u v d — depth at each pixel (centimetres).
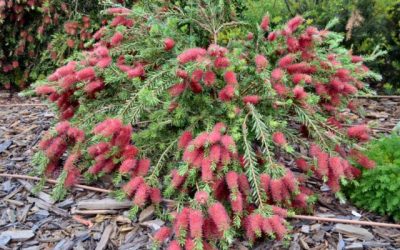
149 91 222
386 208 236
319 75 258
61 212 247
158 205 232
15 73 481
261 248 217
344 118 278
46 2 430
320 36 252
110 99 278
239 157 233
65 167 244
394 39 414
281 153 285
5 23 454
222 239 201
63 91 262
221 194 221
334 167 218
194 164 209
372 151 251
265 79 231
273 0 412
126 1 423
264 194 212
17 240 229
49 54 454
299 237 223
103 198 254
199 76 222
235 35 323
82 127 256
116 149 234
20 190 267
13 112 395
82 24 436
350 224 231
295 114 269
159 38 272
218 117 247
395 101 402
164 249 216
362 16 410
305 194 231
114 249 221
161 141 254
